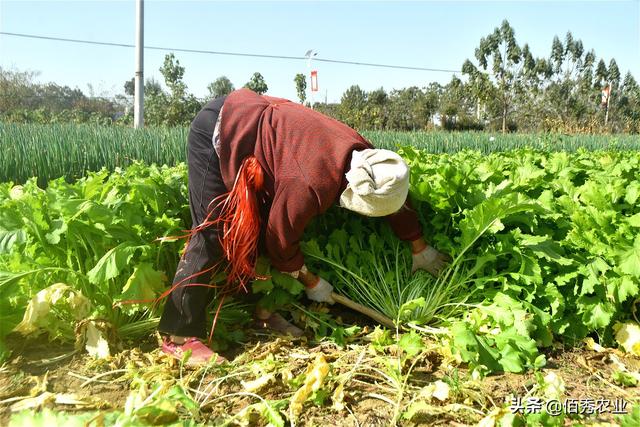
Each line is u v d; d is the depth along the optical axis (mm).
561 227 3262
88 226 2855
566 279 2947
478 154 6133
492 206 2924
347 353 2863
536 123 42531
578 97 47031
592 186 3395
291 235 2688
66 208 2785
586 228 3113
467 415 2291
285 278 3027
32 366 2670
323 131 2562
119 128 12219
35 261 2844
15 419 1662
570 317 3035
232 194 2650
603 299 2939
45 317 2635
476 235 3021
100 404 2307
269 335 3127
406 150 4039
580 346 3004
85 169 8297
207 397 2365
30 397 2369
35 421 1646
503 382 2584
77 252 2908
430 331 3002
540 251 2971
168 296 2793
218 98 2885
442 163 4309
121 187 3402
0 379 2527
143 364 2695
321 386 2381
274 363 2639
